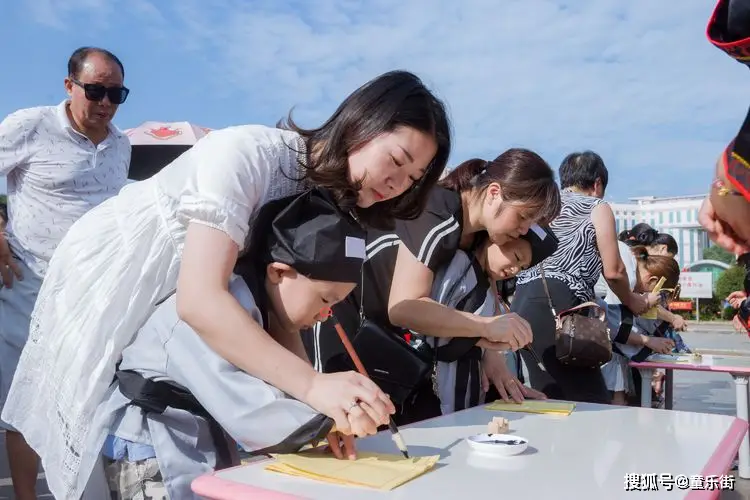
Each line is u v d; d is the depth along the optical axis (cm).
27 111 287
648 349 397
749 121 122
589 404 197
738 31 114
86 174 293
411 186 146
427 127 133
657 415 176
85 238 142
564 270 275
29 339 151
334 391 114
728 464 129
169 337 125
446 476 116
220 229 121
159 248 135
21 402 150
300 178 134
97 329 134
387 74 135
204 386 119
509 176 192
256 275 131
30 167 286
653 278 474
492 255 211
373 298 202
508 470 120
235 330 115
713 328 1750
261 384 117
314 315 131
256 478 112
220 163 126
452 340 205
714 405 593
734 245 142
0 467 376
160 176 141
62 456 135
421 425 161
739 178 123
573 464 125
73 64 289
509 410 185
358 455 127
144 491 126
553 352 261
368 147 131
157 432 125
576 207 288
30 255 283
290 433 114
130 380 127
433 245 191
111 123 309
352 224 132
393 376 191
